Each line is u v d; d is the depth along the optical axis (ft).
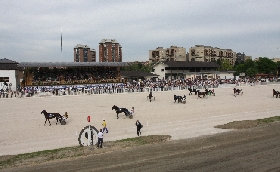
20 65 267.39
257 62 557.33
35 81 287.69
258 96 223.10
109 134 101.14
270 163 61.62
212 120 124.77
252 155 67.46
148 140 87.35
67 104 181.27
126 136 97.55
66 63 300.40
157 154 70.85
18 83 297.94
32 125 118.62
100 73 337.93
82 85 283.59
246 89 284.20
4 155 75.97
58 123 122.83
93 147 81.05
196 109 158.30
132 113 137.18
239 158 65.46
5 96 225.35
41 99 205.98
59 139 94.84
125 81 334.65
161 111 152.46
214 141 83.25
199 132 100.32
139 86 277.85
